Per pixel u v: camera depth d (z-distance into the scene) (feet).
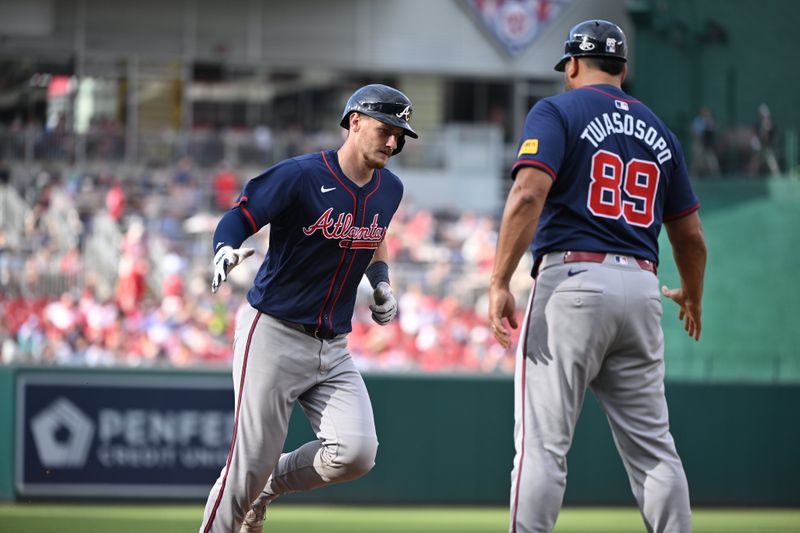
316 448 48.57
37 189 186.19
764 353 120.78
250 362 46.62
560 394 42.55
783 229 127.34
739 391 101.86
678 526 43.09
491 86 271.08
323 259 46.24
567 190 43.37
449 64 269.23
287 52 264.52
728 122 137.80
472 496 99.35
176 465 96.07
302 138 228.02
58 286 161.07
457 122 270.26
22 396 94.63
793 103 136.36
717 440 101.45
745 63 137.49
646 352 43.37
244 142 223.10
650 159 44.29
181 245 174.70
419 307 162.50
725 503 101.19
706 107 138.21
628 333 42.88
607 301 42.22
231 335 159.53
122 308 160.66
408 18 268.00
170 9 258.78
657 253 44.83
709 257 127.85
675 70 138.62
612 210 43.16
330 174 45.73
